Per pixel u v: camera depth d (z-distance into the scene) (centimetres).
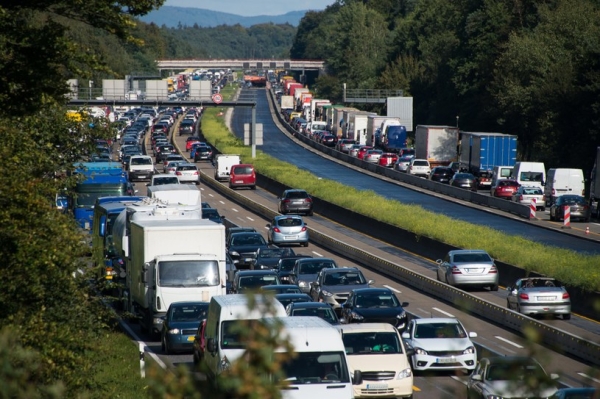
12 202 4834
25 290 4612
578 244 14750
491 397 4922
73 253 5297
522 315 8475
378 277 12512
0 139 5788
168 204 10362
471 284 11150
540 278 9600
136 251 8856
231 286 9600
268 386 1293
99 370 5428
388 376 6044
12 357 2003
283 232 15438
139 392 5678
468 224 15838
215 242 8575
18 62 5075
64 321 5159
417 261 13988
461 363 6838
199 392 1384
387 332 6369
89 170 13675
